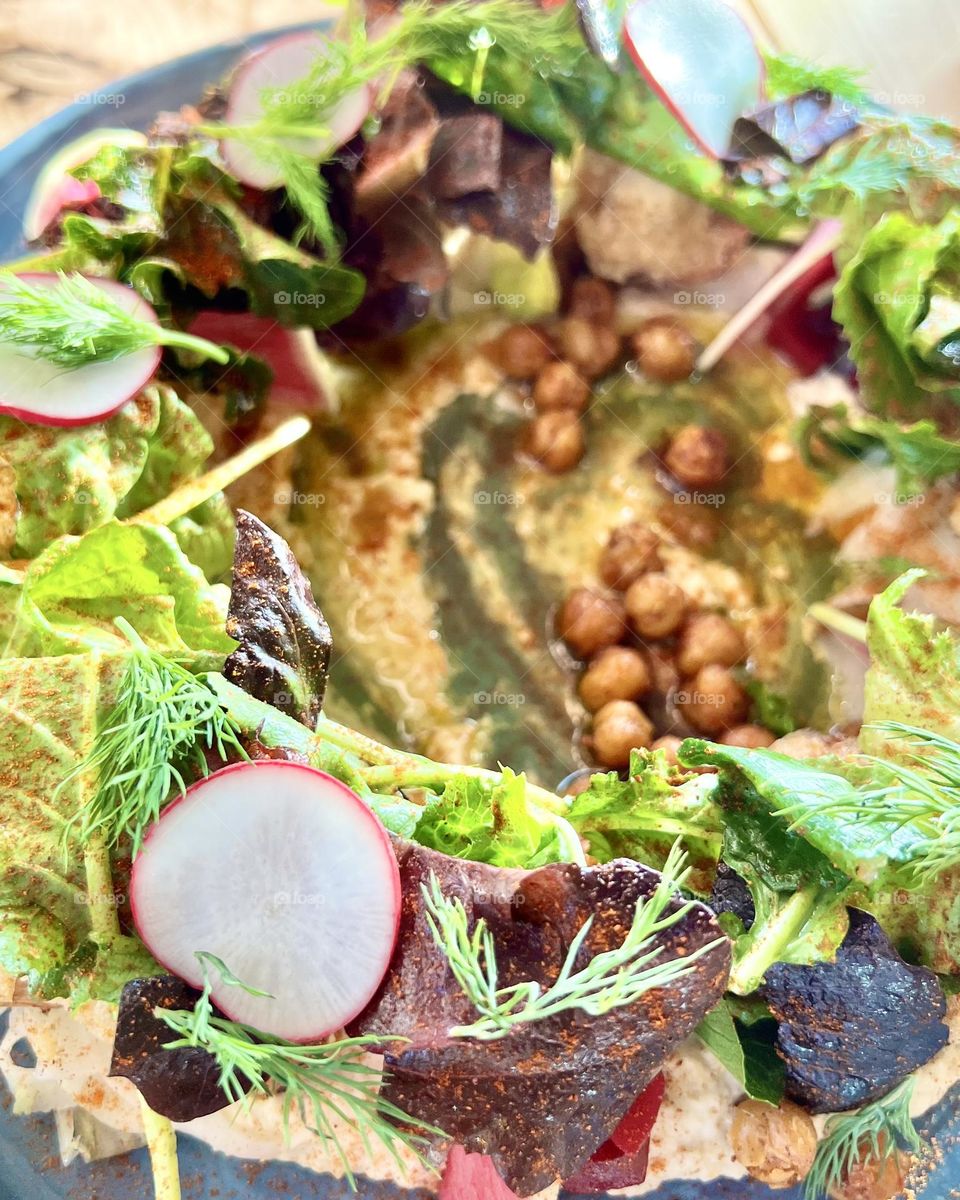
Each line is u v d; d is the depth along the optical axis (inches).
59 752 5.0
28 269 6.6
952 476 7.3
